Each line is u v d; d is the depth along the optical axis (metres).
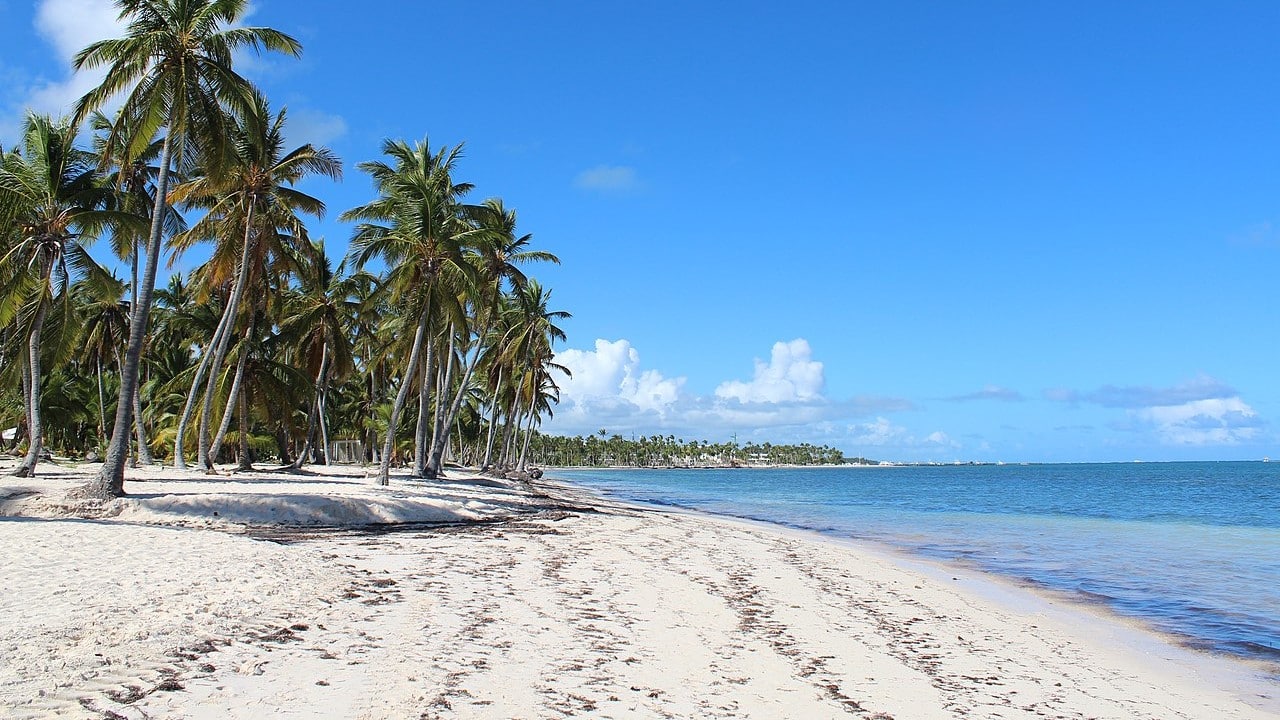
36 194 24.69
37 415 25.84
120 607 8.32
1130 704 8.80
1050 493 72.69
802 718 6.96
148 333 43.56
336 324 40.22
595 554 16.50
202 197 29.38
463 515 22.69
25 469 25.41
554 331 49.28
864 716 7.22
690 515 35.72
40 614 7.82
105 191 26.86
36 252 24.91
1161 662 11.17
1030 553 24.23
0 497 18.23
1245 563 22.08
